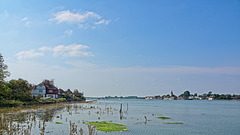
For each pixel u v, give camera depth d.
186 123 44.06
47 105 82.31
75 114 54.69
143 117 52.50
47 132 28.95
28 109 60.53
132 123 40.78
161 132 32.94
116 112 65.62
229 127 40.59
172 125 40.38
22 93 77.44
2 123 28.66
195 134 32.94
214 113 74.25
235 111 87.25
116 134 29.27
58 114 52.84
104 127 33.75
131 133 30.50
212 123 45.78
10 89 71.12
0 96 66.31
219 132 35.28
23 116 43.28
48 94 121.75
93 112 62.28
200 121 48.59
